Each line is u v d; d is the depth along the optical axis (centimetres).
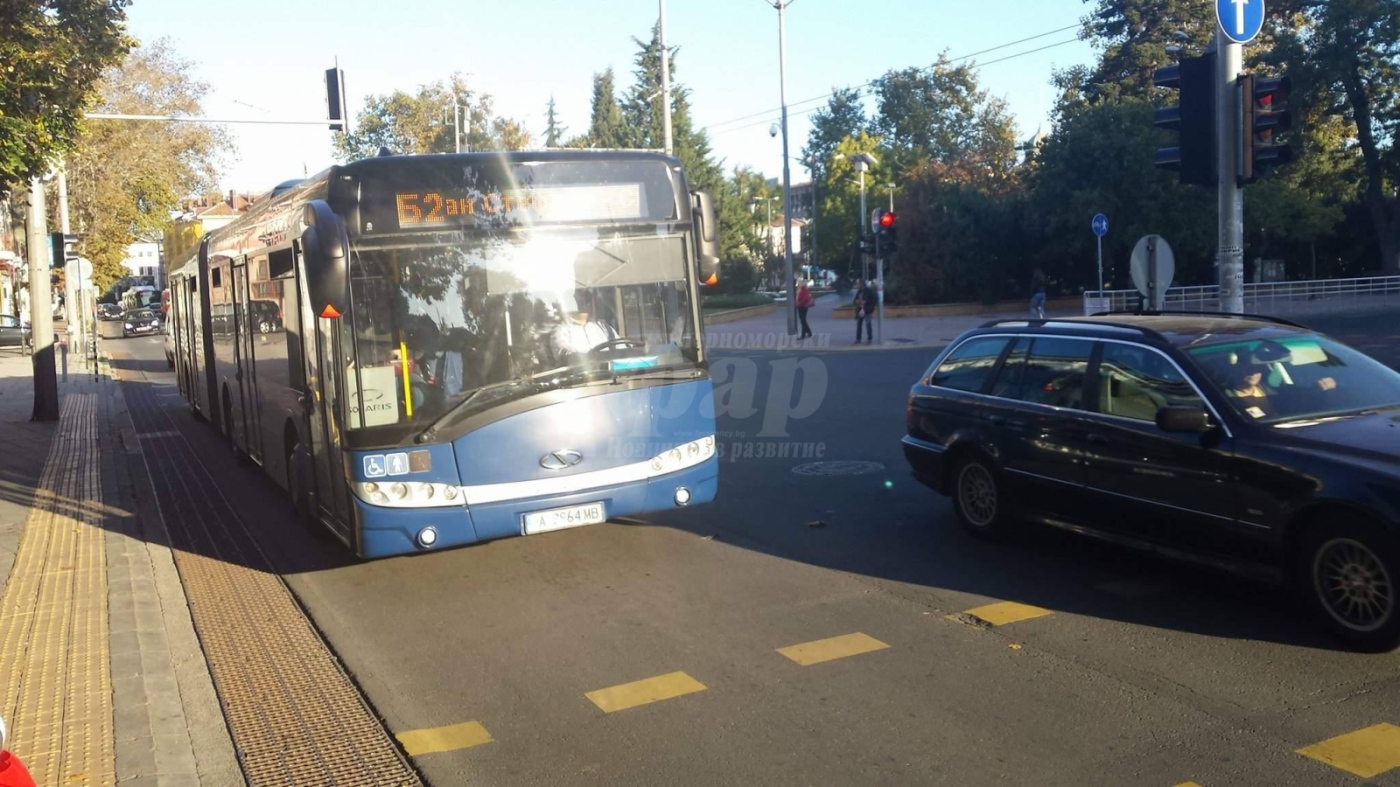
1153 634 599
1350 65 3978
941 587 703
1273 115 1070
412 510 688
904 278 4600
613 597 716
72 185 4159
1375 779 427
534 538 886
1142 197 4016
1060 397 743
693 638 626
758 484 1088
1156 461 655
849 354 2839
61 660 606
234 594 764
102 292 6031
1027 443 757
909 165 6912
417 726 516
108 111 4031
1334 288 3928
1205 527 627
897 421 1498
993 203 4522
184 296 1844
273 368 951
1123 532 688
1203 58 1096
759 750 473
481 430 699
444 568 810
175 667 609
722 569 771
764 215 8969
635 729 502
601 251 741
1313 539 573
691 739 488
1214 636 592
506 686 565
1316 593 575
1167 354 675
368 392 685
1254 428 611
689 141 6438
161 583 790
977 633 612
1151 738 470
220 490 1182
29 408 2089
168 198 4472
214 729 519
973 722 493
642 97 6562
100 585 770
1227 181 1097
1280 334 698
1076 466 714
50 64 1088
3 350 4281
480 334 707
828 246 7056
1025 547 794
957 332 3416
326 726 521
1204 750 456
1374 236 4641
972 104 7806
